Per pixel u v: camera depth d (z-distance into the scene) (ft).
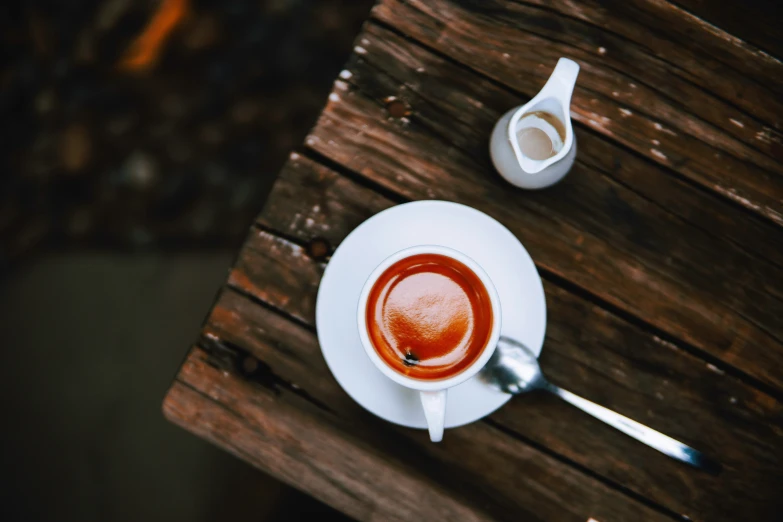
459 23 2.05
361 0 3.54
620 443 2.02
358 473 1.99
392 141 2.03
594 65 2.06
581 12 2.07
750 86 2.07
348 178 2.02
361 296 1.81
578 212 2.04
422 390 1.77
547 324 2.03
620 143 2.05
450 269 1.94
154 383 3.42
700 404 2.03
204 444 3.38
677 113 2.06
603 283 2.03
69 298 3.49
